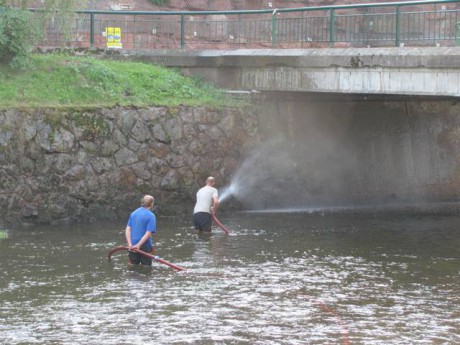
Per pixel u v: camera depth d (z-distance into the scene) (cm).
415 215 3806
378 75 3456
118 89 3791
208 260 2642
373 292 2230
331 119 4116
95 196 3497
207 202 3216
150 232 2527
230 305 2078
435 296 2189
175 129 3681
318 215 3759
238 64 4025
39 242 2933
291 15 5906
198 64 4144
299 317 1972
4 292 2184
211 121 3778
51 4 3797
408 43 3819
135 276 2397
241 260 2650
